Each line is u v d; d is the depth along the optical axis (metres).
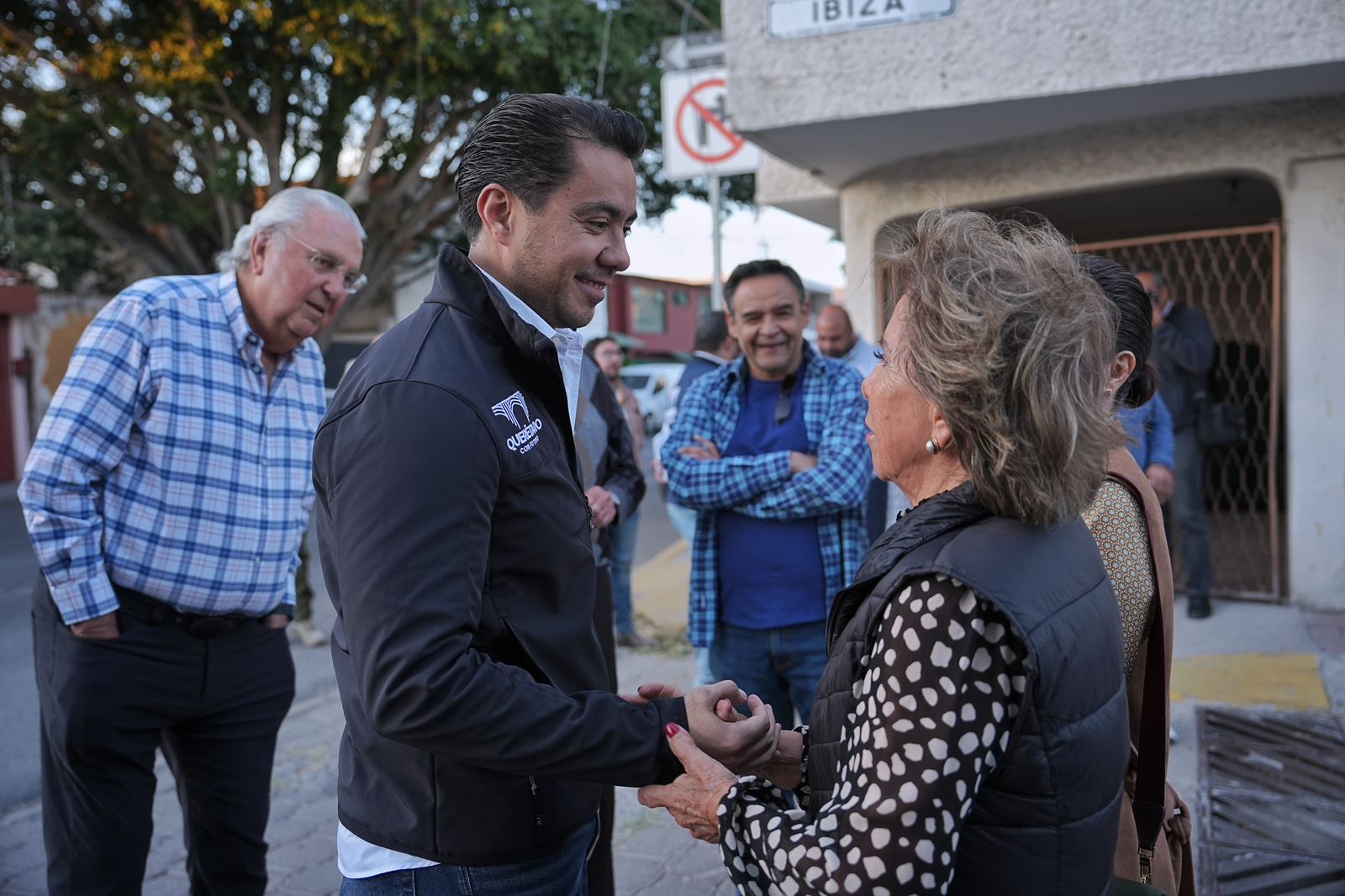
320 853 3.40
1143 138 5.67
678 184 15.01
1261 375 7.15
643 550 9.02
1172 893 1.79
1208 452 7.20
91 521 2.34
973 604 1.15
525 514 1.52
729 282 3.18
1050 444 1.20
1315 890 2.93
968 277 1.24
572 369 1.80
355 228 2.64
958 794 1.12
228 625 2.56
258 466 2.59
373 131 13.18
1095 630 1.23
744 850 1.29
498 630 1.51
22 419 17.16
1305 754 3.86
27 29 12.30
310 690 5.12
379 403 1.42
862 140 5.77
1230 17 4.71
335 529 1.44
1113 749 1.24
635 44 13.00
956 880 1.17
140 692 2.45
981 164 6.06
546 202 1.58
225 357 2.54
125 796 2.46
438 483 1.39
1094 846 1.20
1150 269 6.31
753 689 3.10
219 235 14.34
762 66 5.40
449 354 1.49
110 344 2.39
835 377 3.10
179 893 3.17
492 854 1.54
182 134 12.80
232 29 12.23
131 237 14.55
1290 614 5.59
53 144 12.84
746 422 3.19
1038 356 1.20
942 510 1.27
